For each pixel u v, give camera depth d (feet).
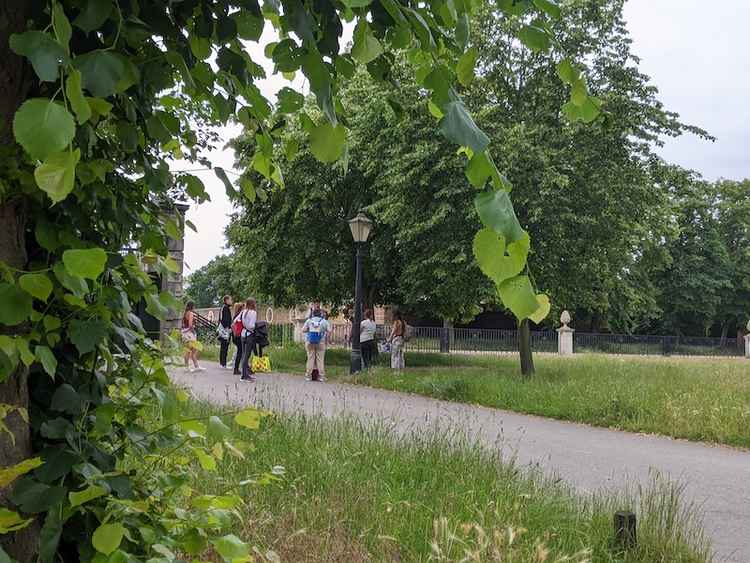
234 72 7.14
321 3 6.10
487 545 11.69
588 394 41.55
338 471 17.52
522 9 6.49
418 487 17.43
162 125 7.29
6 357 5.42
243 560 6.70
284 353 88.79
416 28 5.41
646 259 74.13
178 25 6.69
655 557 14.12
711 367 73.77
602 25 60.08
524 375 57.16
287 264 82.23
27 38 3.92
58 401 6.48
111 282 7.56
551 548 13.14
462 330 132.16
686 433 33.19
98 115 5.91
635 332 210.79
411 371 65.57
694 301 196.24
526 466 22.99
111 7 5.13
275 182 8.52
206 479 14.12
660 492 17.43
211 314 148.87
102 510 6.33
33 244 6.82
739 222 201.16
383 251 76.23
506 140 55.47
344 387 50.55
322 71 5.66
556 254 59.21
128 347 7.46
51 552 5.65
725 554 16.65
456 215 59.11
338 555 12.39
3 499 5.88
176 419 7.61
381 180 66.90
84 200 6.82
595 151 58.65
